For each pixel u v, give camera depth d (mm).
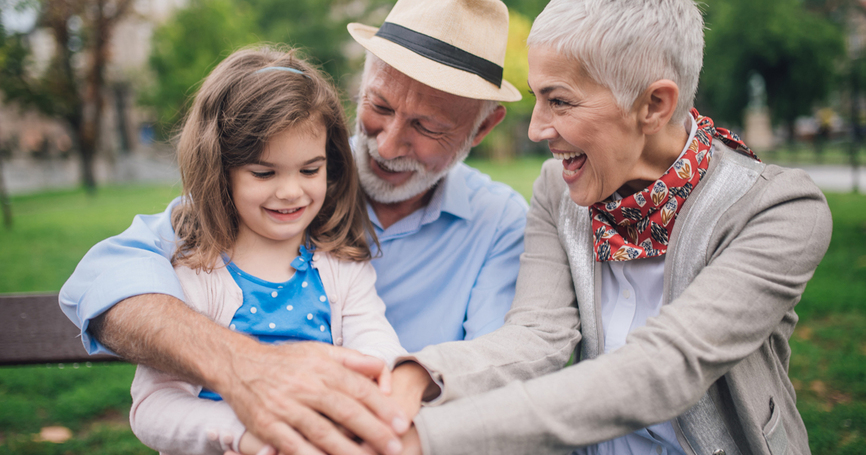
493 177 17391
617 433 1163
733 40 18203
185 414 1243
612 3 1243
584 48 1250
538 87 1350
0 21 13945
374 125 1832
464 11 1786
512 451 1122
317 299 1538
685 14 1302
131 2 17781
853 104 15148
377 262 1961
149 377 1350
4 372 3539
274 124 1355
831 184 13133
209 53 20344
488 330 1798
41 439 2736
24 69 15805
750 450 1358
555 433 1116
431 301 1960
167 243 1517
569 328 1543
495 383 1308
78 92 17438
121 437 2756
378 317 1617
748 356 1354
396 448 1110
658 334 1197
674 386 1153
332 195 1688
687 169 1370
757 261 1245
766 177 1352
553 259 1660
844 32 18156
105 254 1432
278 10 33125
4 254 6828
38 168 24406
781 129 28750
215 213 1455
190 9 20672
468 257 2016
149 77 22438
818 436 2592
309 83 1513
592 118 1305
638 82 1273
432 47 1763
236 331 1313
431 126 1771
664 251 1421
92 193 16031
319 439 1096
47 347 1955
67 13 16047
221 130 1426
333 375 1142
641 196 1392
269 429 1101
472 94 1747
